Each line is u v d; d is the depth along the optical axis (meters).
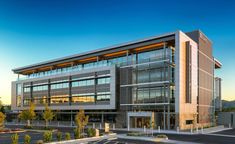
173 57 58.75
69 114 78.25
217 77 90.44
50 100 83.50
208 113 70.44
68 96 77.06
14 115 95.81
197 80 63.47
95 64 73.50
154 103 58.81
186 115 57.03
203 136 40.47
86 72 72.25
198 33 64.88
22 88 95.00
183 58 57.28
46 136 29.64
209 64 73.12
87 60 78.38
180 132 47.38
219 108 88.19
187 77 57.59
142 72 61.84
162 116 57.19
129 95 63.28
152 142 32.41
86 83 72.56
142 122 57.66
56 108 80.50
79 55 75.44
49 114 56.97
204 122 66.69
